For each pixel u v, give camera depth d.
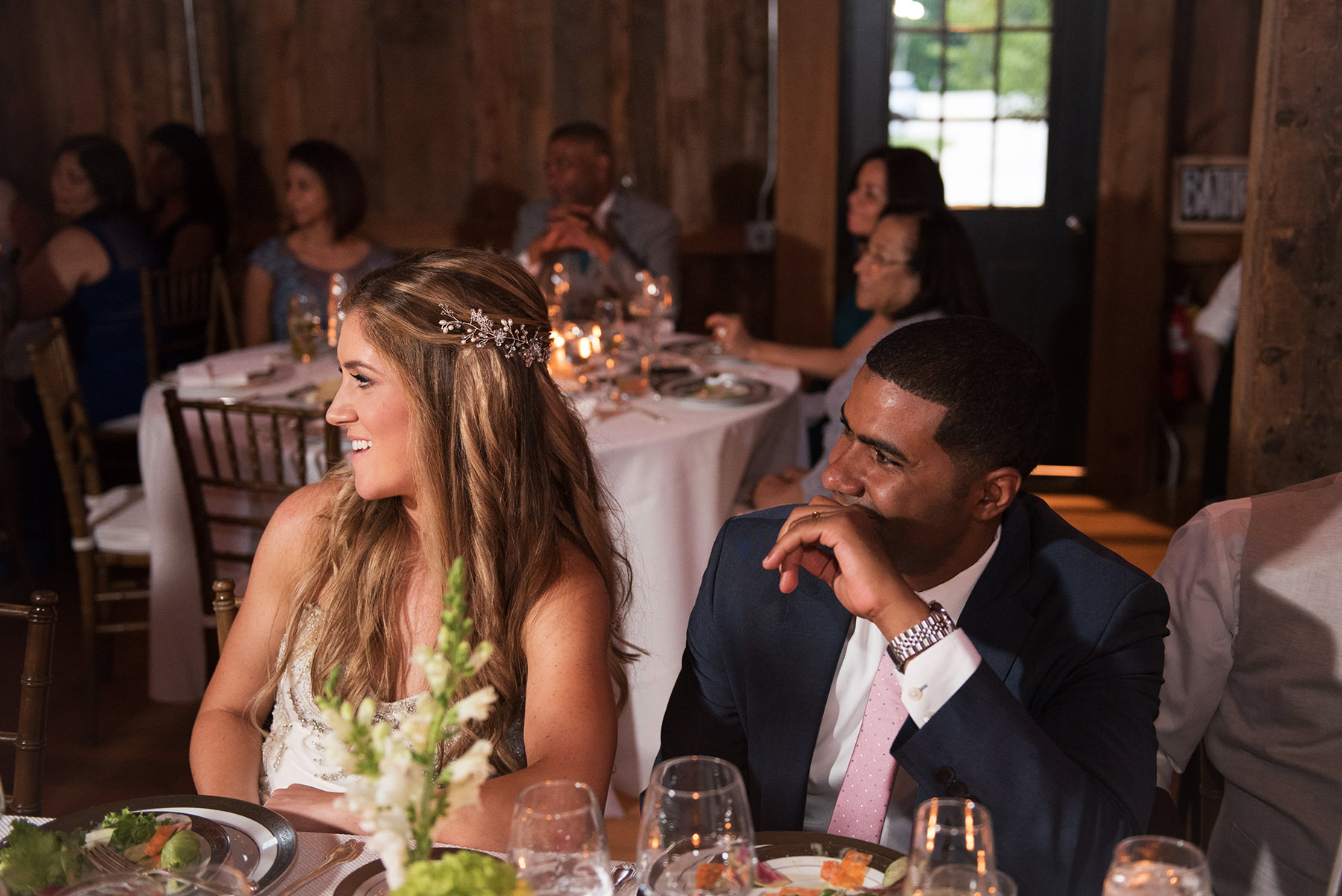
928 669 1.10
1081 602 1.26
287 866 1.10
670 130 5.07
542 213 4.67
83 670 3.47
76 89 5.14
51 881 1.01
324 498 1.59
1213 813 1.54
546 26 5.02
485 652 0.83
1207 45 4.89
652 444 2.65
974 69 4.94
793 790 1.33
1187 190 4.96
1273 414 2.19
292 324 3.32
